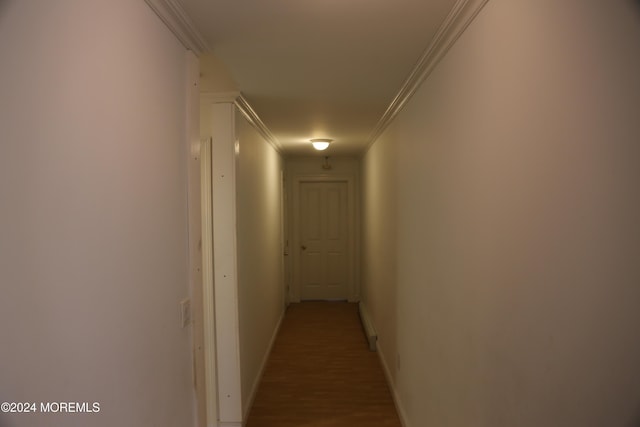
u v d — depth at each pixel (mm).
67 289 712
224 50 1578
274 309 4133
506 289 1032
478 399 1241
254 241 2992
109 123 861
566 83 750
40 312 645
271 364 3484
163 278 1155
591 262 684
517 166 958
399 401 2596
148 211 1059
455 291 1456
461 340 1395
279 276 4562
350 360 3553
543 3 831
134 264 972
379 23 1352
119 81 908
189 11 1248
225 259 2363
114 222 875
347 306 5445
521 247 946
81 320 752
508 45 1001
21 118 606
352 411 2688
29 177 623
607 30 632
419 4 1219
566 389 767
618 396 623
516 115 961
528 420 923
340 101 2416
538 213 864
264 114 2770
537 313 875
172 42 1252
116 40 896
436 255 1704
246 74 1893
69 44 725
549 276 823
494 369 1117
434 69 1692
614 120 619
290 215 5594
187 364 1341
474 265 1260
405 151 2334
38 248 641
